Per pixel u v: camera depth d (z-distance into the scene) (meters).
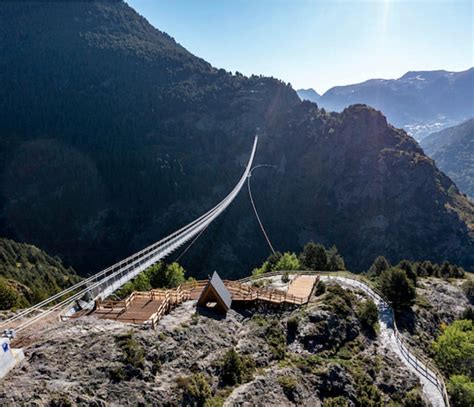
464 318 62.47
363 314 46.81
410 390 36.16
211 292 37.88
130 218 188.25
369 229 188.50
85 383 21.81
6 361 21.27
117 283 49.56
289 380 29.94
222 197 198.25
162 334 29.12
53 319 32.44
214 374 28.05
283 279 59.84
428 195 190.75
